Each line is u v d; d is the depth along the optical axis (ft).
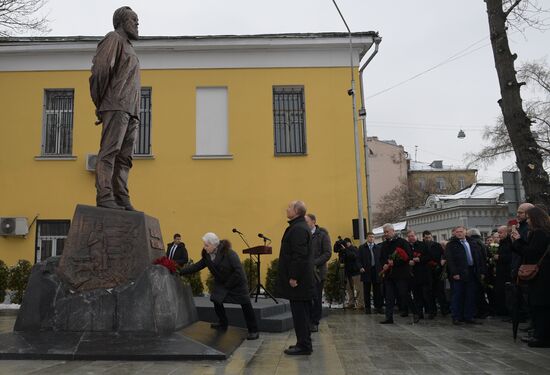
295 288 19.74
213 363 17.98
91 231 21.20
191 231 50.90
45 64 52.90
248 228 51.16
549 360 19.15
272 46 52.90
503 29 34.14
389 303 31.48
